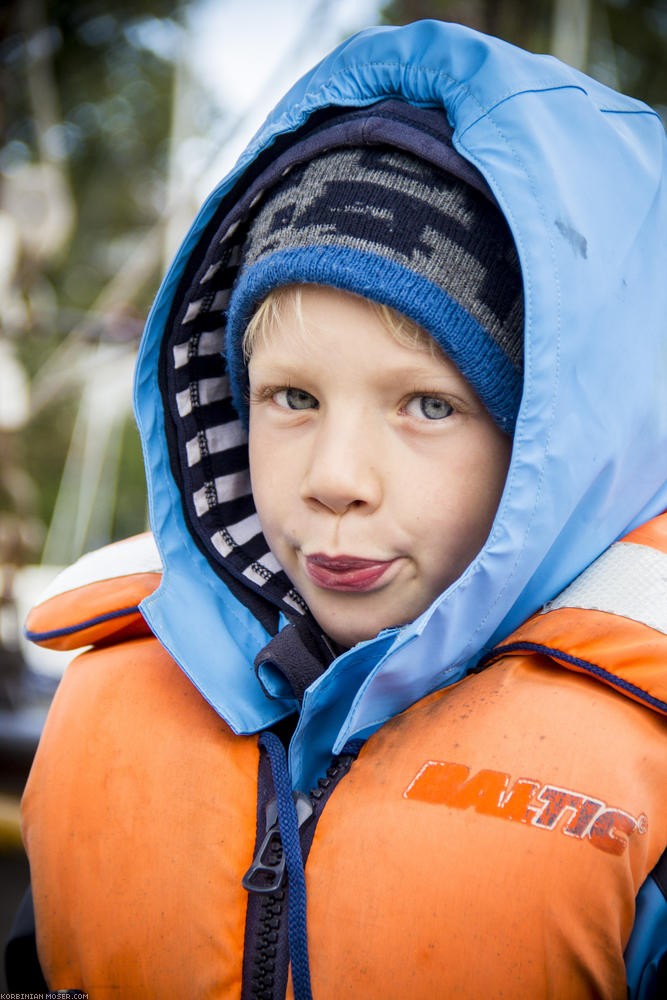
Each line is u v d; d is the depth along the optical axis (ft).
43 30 9.84
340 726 2.54
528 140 2.17
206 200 2.64
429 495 2.22
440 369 2.17
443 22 2.32
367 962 2.11
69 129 22.13
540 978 2.01
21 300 9.45
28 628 3.08
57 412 20.83
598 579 2.38
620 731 2.16
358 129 2.31
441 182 2.24
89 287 22.94
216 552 2.84
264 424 2.44
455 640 2.30
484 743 2.22
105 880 2.51
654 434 2.45
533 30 7.90
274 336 2.30
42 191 9.45
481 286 2.19
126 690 2.78
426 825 2.17
